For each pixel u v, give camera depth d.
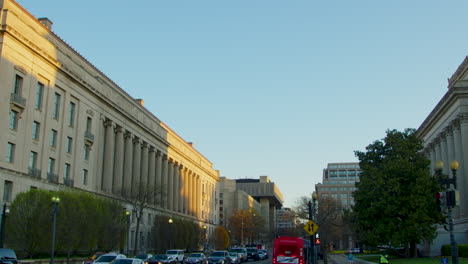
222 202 193.00
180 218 103.81
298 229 122.25
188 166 124.69
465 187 66.75
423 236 51.50
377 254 83.81
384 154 56.66
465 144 66.75
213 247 129.88
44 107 57.97
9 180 50.28
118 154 79.88
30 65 55.22
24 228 45.62
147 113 94.44
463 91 68.00
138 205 79.69
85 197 52.59
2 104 49.94
